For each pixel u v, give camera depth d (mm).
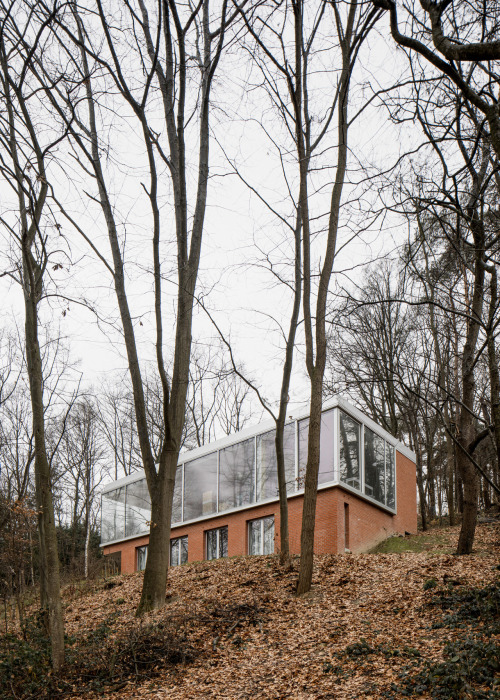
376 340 28125
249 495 24297
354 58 15156
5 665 11477
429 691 8281
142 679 11172
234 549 24422
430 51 7414
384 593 13523
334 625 12055
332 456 21219
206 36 16375
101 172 16172
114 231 16891
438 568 14914
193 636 12703
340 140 15938
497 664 8344
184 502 27766
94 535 40750
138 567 30734
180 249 16391
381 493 24203
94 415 40375
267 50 14922
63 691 10992
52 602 11961
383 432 25266
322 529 20953
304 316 16219
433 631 10617
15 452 33125
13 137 14750
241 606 13906
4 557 16078
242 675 10523
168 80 16500
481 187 10344
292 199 15930
